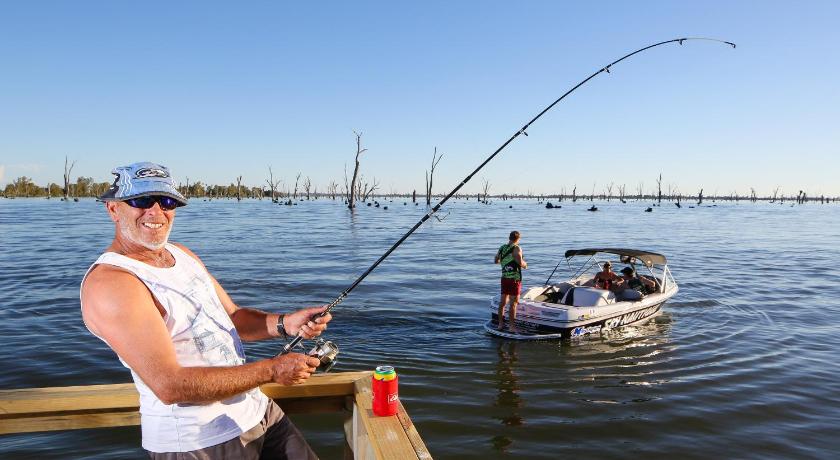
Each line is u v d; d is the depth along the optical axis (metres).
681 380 8.16
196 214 64.06
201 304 2.06
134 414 2.58
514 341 10.23
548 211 88.88
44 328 10.33
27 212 62.03
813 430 6.46
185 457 1.95
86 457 5.39
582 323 10.50
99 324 1.78
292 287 15.54
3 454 5.43
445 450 5.85
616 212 86.88
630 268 13.48
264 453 2.31
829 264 23.36
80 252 23.30
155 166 2.02
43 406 2.44
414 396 7.38
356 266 20.23
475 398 7.34
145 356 1.76
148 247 1.94
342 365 8.66
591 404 7.18
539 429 6.39
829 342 10.42
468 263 21.80
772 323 12.07
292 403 2.77
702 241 34.91
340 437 5.96
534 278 18.81
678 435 6.29
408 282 16.89
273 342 9.46
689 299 14.88
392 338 10.34
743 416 6.84
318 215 63.94
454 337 10.48
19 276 16.67
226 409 2.06
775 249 30.12
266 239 31.41
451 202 155.25
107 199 1.91
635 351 9.71
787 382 8.09
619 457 5.74
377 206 99.31
